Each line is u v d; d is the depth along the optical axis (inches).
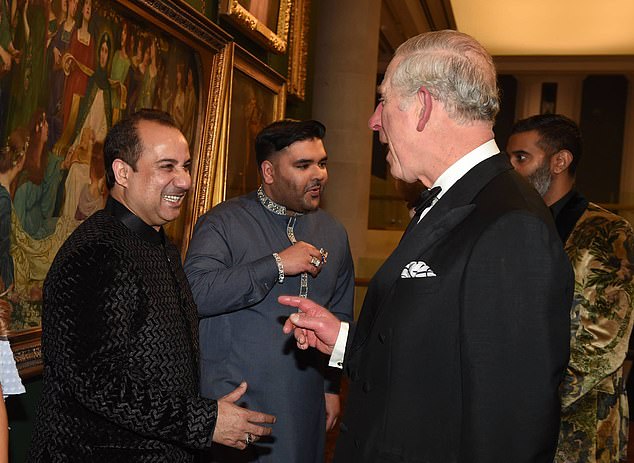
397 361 54.6
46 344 64.6
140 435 66.8
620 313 82.1
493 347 48.4
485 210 52.7
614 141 666.2
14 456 89.7
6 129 77.2
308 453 100.0
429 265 54.2
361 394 59.2
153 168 72.0
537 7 480.4
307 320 69.7
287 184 103.0
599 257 84.2
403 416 53.9
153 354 66.6
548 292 48.7
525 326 48.1
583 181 674.8
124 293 65.2
